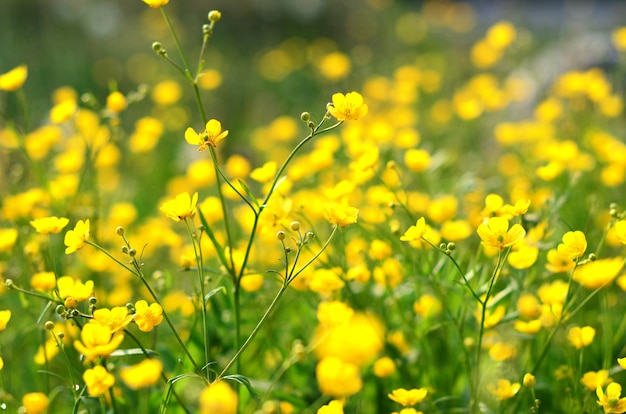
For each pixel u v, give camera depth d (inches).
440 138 89.0
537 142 71.7
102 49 137.1
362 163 52.6
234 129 106.8
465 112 74.6
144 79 125.0
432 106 102.6
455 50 142.6
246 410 50.9
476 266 51.3
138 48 140.3
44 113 97.6
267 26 161.5
